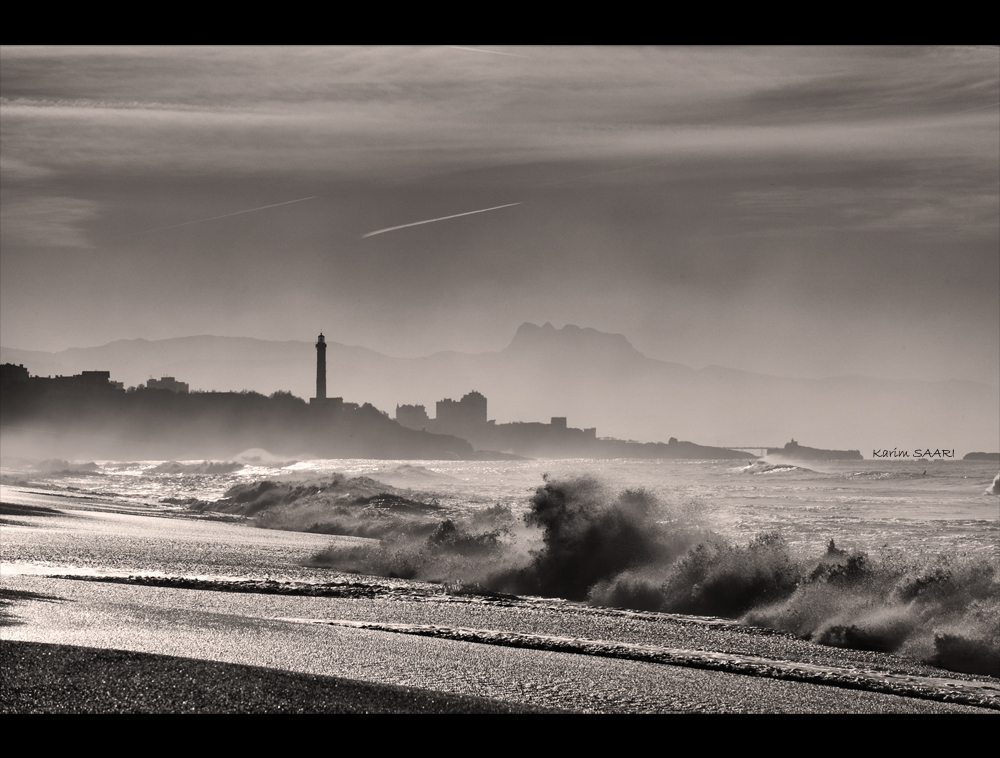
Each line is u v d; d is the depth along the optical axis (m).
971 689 25.00
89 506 94.81
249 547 58.38
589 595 42.91
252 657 23.11
